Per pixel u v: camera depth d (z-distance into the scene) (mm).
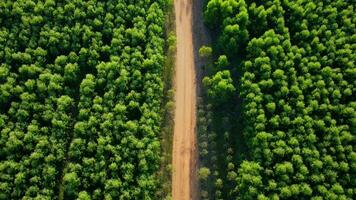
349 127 100250
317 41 107438
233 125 106562
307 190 93438
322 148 98188
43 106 100562
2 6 106750
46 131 98438
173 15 119812
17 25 106750
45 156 96875
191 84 112375
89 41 106312
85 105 101062
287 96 103062
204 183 101562
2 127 98375
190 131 107250
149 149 97375
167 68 112688
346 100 103500
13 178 94312
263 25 110438
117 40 105688
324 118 100500
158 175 101000
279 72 103000
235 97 109188
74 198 96500
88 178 96000
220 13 113438
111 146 96875
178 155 104688
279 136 98062
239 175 97438
